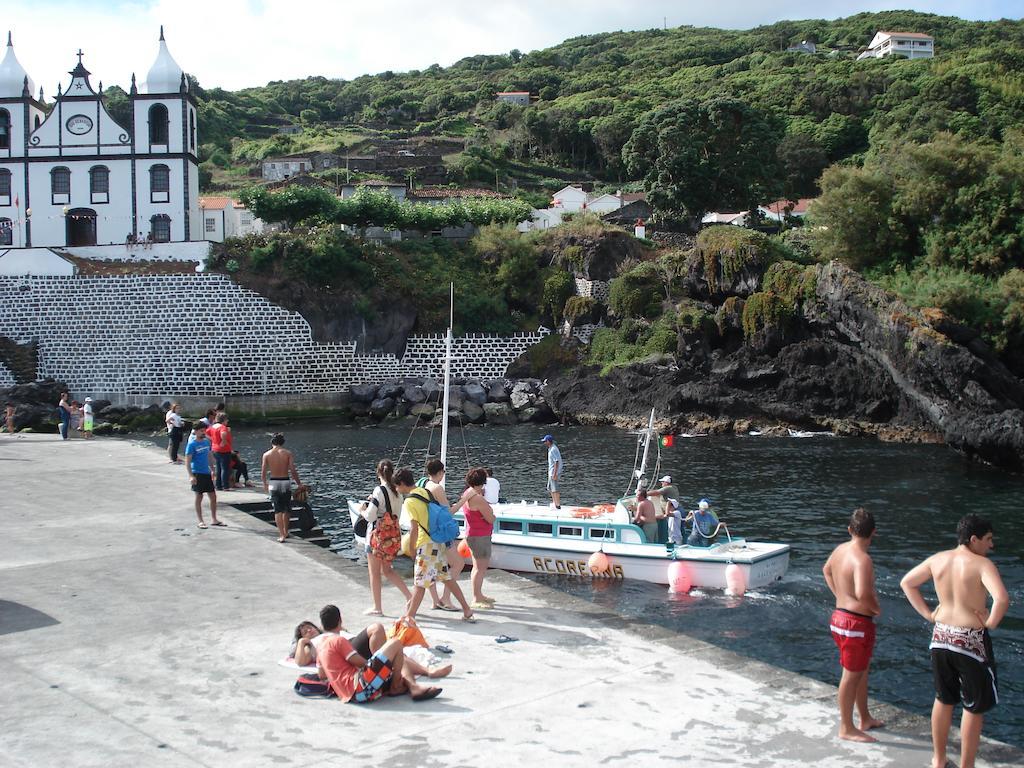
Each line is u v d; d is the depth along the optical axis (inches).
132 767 343.3
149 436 2308.1
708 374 2506.2
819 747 368.8
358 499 1376.7
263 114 7037.4
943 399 1973.4
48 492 995.9
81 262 2726.4
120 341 2696.9
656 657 477.1
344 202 3100.4
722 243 2568.9
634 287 2807.6
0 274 2667.3
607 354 2751.0
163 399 2706.7
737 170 3361.2
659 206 3417.8
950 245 2281.0
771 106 5575.8
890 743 374.6
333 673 414.6
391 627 519.2
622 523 924.6
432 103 7239.2
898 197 2368.4
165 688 426.6
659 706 409.1
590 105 6117.1
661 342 2642.7
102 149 2800.2
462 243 3208.7
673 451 1939.0
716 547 899.4
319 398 2797.7
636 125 5457.7
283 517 764.6
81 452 1363.2
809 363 2338.8
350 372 2822.3
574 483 1519.4
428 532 524.7
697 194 3371.1
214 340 2731.3
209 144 5999.0
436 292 2915.8
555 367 2815.0
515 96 7086.6
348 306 2810.0
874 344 2114.9
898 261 2381.9
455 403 2610.7
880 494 1402.6
